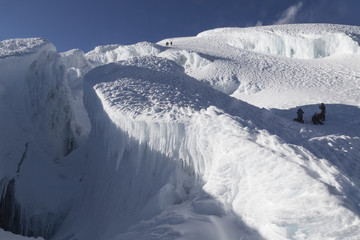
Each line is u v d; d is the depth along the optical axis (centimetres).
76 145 1496
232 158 467
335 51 3134
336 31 3306
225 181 454
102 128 892
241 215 390
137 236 414
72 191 988
